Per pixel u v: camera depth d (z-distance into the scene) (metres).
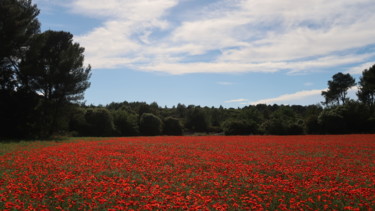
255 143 32.47
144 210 7.94
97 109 65.00
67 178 11.27
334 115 60.12
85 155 18.70
